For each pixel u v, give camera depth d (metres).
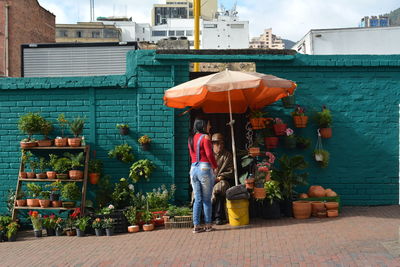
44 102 9.79
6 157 9.80
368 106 9.90
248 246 6.95
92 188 9.57
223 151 9.07
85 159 9.37
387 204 9.89
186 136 9.77
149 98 9.69
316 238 7.14
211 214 8.13
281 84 7.88
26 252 7.63
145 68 9.70
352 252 6.29
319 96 9.88
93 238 8.35
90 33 57.41
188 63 9.75
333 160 9.87
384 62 9.82
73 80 9.70
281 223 8.38
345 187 9.88
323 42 15.98
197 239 7.61
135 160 9.68
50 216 8.93
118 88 9.72
